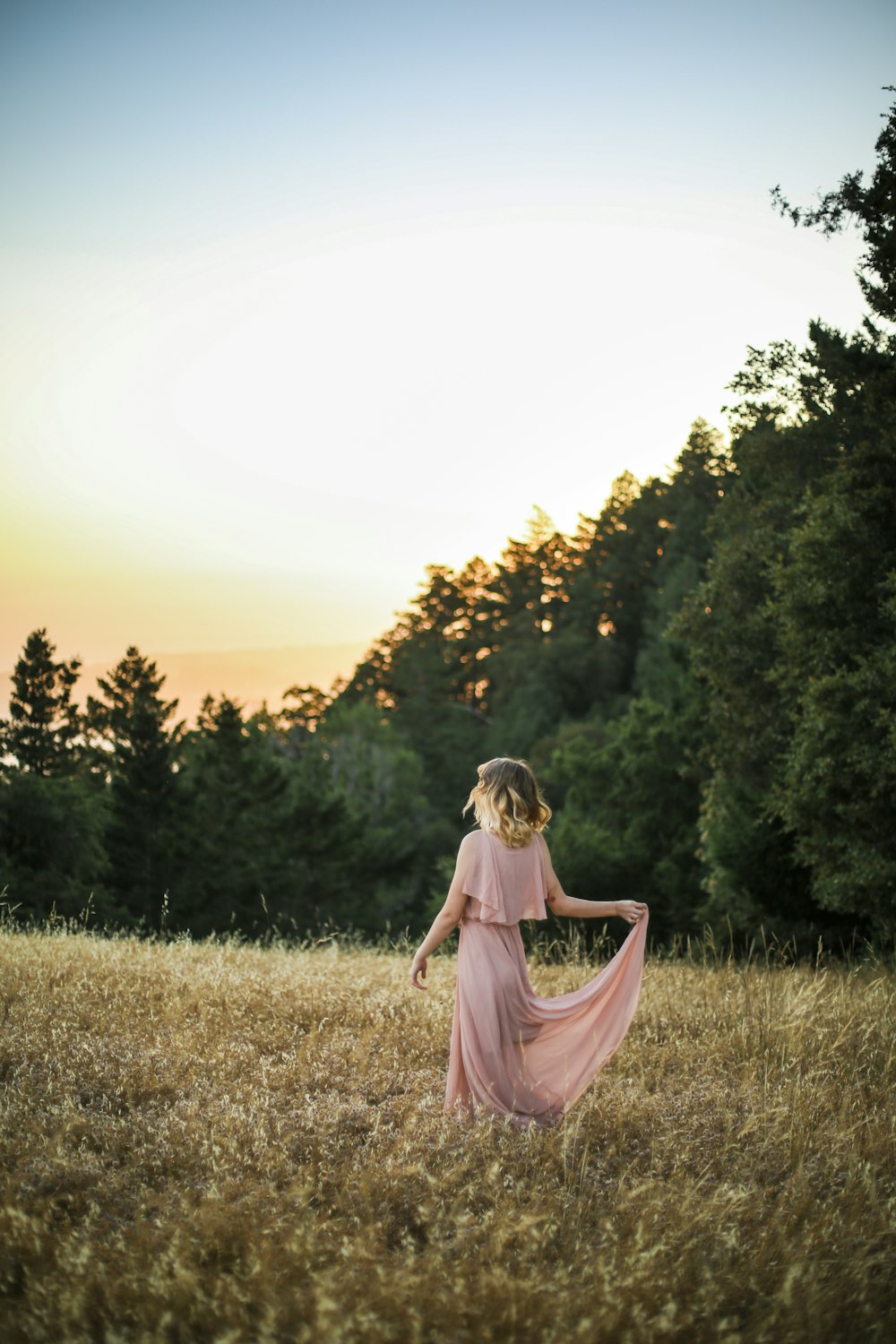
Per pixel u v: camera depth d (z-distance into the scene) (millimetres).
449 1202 3656
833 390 20188
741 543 20250
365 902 53688
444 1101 4859
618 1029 4941
